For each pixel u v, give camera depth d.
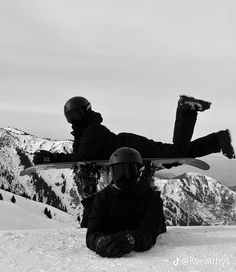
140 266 2.10
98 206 2.68
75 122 3.70
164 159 3.39
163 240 2.86
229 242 2.78
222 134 3.23
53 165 3.74
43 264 2.20
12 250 2.59
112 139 3.60
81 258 2.32
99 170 3.72
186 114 3.17
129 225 2.66
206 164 3.52
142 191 2.66
